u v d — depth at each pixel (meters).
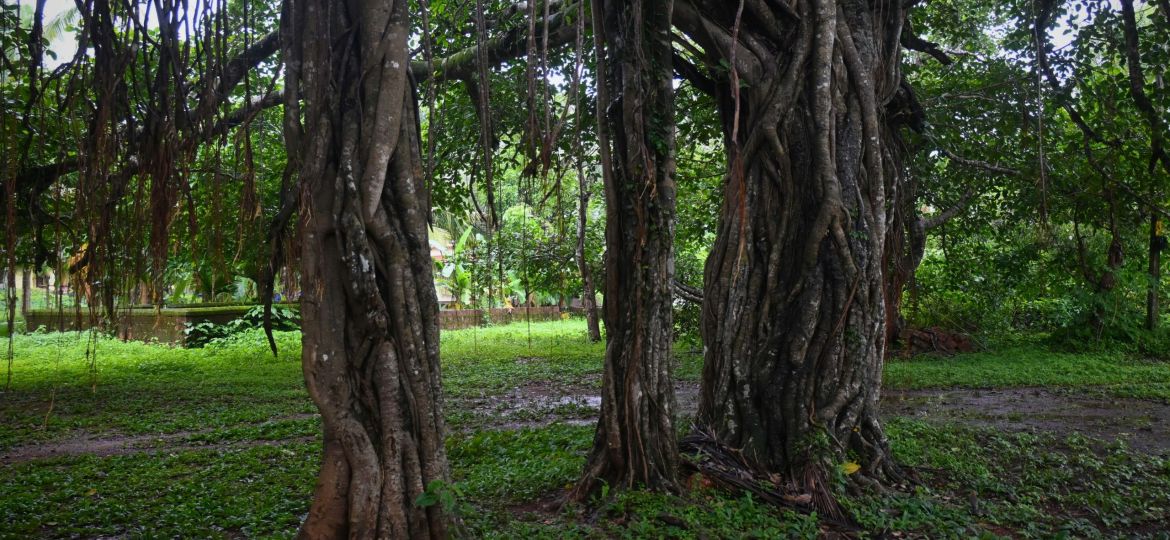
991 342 19.75
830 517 6.20
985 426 10.04
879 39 7.78
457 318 30.41
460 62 10.63
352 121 4.78
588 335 24.80
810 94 7.16
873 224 7.23
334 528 4.64
